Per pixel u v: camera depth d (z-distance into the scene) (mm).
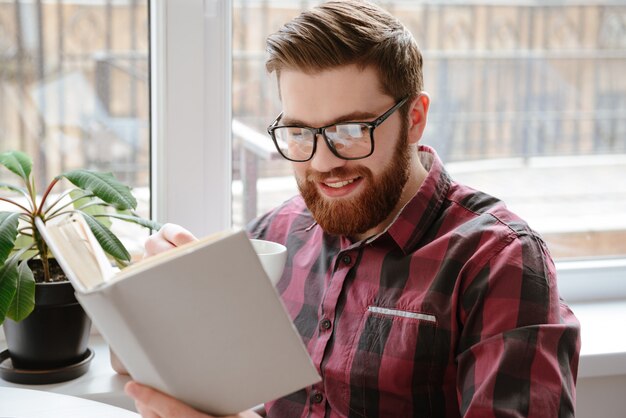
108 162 1588
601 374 1421
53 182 1288
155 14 1492
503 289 1011
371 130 1054
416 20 1725
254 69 1670
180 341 683
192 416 746
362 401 1089
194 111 1521
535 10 1781
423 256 1109
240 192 1690
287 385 714
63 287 1240
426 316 1065
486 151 1811
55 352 1283
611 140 1852
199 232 1568
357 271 1158
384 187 1097
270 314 671
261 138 1694
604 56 1829
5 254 1166
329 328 1147
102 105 1569
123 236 1554
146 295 652
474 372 980
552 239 1832
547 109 1822
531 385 943
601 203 1853
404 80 1090
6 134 1547
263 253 1151
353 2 1119
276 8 1668
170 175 1532
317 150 1067
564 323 1016
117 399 1271
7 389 1099
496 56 1779
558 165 1841
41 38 1532
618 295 1739
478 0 1749
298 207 1350
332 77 1043
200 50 1503
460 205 1151
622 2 1816
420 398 1067
